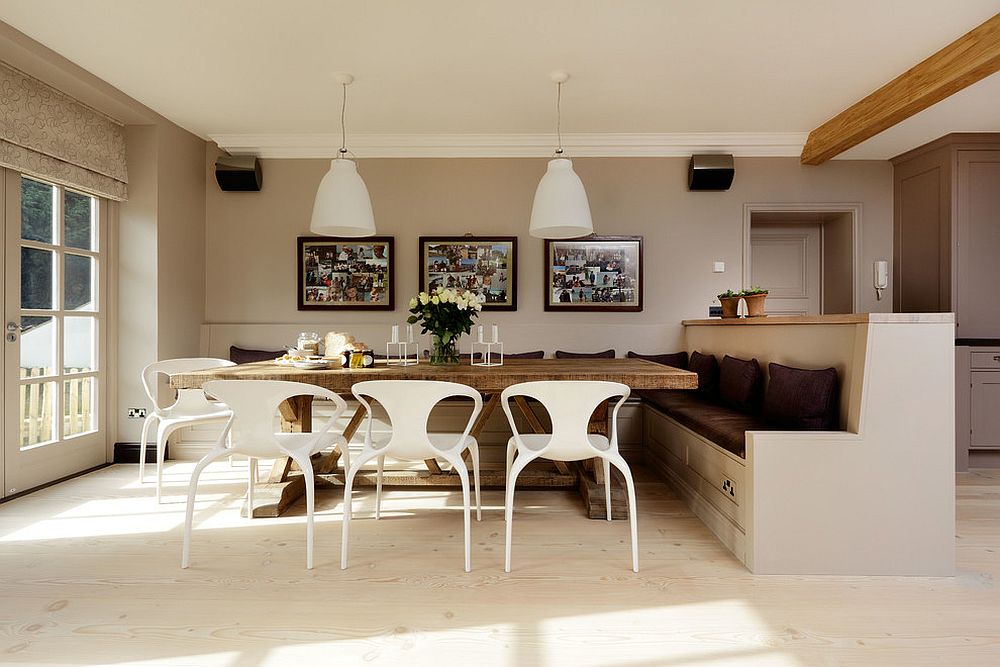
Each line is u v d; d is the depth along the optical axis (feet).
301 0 8.70
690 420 9.98
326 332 15.46
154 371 10.83
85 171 12.06
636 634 5.81
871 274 15.60
